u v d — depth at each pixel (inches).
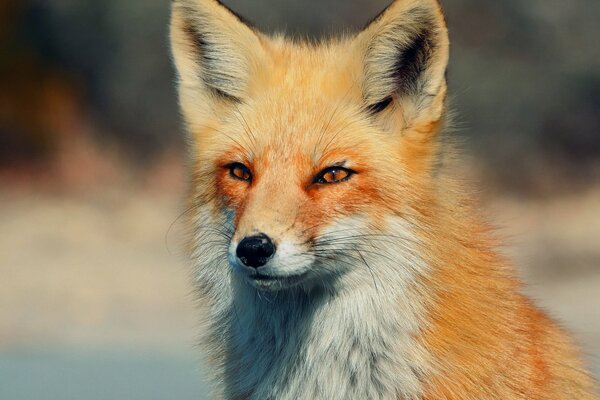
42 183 1720.0
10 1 1889.8
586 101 1731.1
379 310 397.1
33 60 1868.8
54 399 689.6
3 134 1793.8
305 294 410.0
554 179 1673.2
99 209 1576.0
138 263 1295.5
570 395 418.6
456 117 446.0
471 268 404.8
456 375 389.1
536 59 1727.4
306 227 388.2
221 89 435.5
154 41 1775.3
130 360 847.7
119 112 1828.2
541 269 1261.1
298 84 421.4
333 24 1546.5
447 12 1744.6
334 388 406.3
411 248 395.2
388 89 414.6
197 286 433.1
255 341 418.0
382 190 397.4
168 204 1610.5
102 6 1802.4
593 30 1716.3
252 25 453.1
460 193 421.4
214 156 418.9
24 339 947.3
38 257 1304.1
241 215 391.9
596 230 1428.4
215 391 429.1
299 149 400.8
